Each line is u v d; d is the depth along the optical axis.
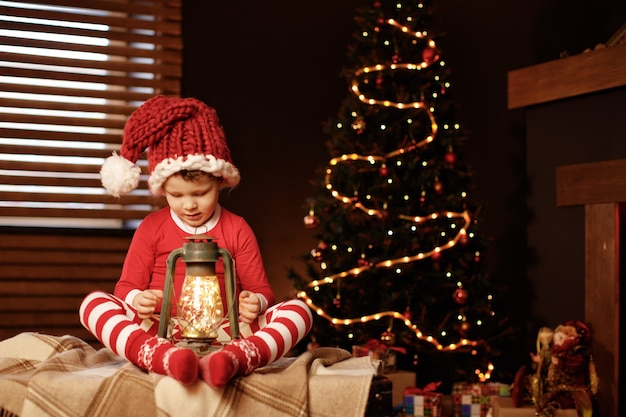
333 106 4.87
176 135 1.76
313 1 4.87
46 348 1.84
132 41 4.24
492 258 5.07
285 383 1.57
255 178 4.72
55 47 4.12
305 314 1.78
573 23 5.21
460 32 5.10
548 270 4.51
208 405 1.51
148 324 1.80
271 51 4.78
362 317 4.09
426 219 4.14
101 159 4.21
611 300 3.86
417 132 4.20
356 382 1.59
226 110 4.68
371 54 4.24
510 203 5.12
